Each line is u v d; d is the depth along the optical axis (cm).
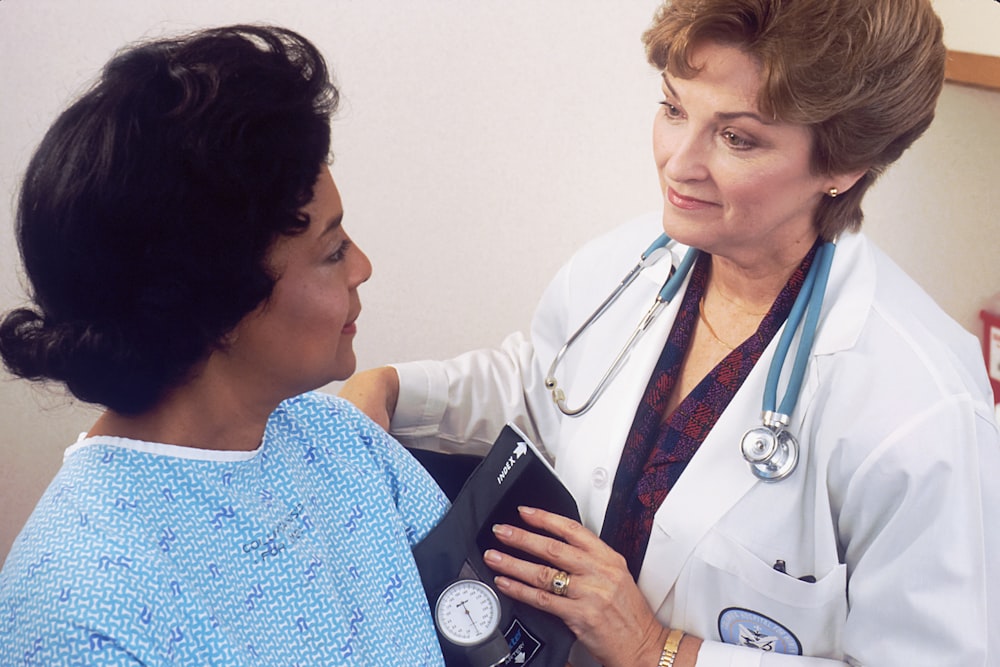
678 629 128
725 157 110
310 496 103
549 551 120
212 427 90
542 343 157
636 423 133
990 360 219
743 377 126
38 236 78
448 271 219
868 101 103
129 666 78
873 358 116
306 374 90
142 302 79
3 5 188
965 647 110
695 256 134
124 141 76
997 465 112
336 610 96
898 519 112
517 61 209
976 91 217
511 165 215
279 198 80
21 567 80
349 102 206
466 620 116
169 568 83
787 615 123
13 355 83
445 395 157
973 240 226
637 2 208
